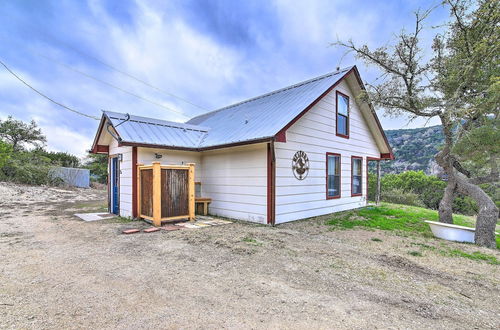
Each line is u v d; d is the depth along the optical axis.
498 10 5.18
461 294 3.02
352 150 10.40
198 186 8.95
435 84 6.73
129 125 7.91
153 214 6.60
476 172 7.49
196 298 2.73
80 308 2.49
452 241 5.66
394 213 9.34
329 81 8.73
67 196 14.57
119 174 8.19
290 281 3.23
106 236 5.48
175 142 8.14
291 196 7.55
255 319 2.34
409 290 3.07
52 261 3.87
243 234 5.73
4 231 5.97
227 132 8.37
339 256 4.33
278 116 7.48
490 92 5.42
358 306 2.63
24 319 2.28
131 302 2.63
